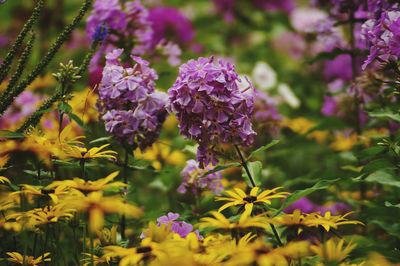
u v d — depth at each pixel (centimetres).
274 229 331
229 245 260
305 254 274
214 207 439
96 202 250
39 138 318
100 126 454
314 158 649
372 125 518
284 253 239
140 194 583
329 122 529
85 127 348
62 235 398
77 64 631
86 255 317
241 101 338
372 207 407
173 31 736
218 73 333
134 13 495
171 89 339
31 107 541
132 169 408
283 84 844
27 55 367
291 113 799
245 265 242
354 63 520
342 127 530
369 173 350
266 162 605
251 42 1009
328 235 410
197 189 436
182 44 754
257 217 271
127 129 384
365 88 491
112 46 499
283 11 1031
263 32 1029
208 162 351
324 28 608
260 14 1042
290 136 625
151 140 393
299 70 931
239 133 341
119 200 256
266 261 236
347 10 499
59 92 363
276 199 541
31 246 354
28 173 350
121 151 503
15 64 579
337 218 294
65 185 284
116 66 387
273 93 877
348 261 334
